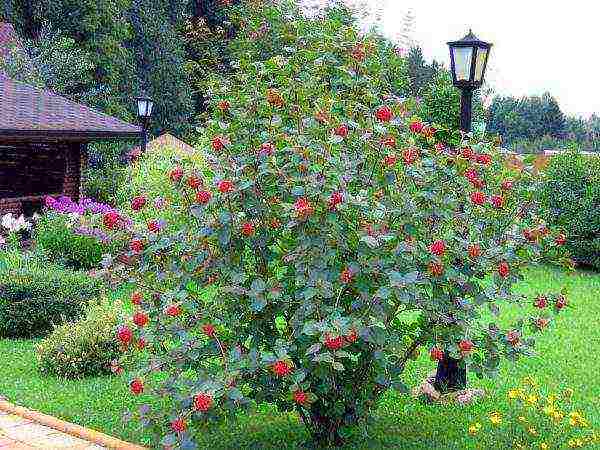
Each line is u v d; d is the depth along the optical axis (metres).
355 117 6.68
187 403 4.27
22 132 12.93
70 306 8.78
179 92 36.97
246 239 4.72
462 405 6.37
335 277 4.53
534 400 5.48
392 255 4.60
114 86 33.28
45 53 24.42
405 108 6.38
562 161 15.73
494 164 6.02
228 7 32.12
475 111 15.53
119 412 6.06
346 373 5.03
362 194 4.65
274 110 6.31
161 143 25.56
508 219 5.84
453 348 4.91
